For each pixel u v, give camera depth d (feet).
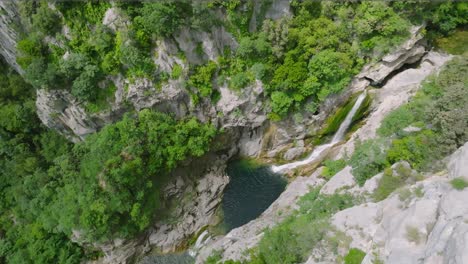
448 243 45.91
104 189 98.89
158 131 102.47
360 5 99.19
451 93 76.74
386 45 100.27
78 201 98.63
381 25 98.37
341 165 98.63
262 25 99.71
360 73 105.09
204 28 94.48
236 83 103.55
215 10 94.58
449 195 53.31
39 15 91.56
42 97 103.35
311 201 92.73
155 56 97.19
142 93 100.89
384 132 90.12
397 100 99.86
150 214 106.11
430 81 90.53
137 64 95.81
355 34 101.81
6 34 99.81
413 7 96.99
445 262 45.01
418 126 82.23
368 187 80.43
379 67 103.91
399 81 104.83
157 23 88.94
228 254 91.40
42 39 97.14
